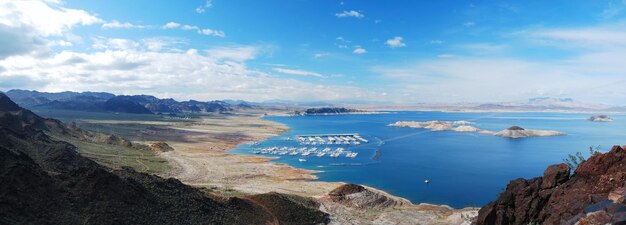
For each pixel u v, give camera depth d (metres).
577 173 47.31
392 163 152.38
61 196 47.69
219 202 65.38
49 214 43.88
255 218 64.19
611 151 44.91
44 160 85.00
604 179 43.38
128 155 129.00
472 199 98.81
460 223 68.94
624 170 42.62
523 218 49.97
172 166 121.25
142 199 54.19
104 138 156.62
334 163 150.12
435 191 106.44
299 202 77.50
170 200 58.50
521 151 192.25
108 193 50.91
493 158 168.38
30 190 45.22
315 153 175.25
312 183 109.19
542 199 49.75
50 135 137.88
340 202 83.81
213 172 117.81
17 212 41.28
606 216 33.72
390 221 73.31
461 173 132.75
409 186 112.00
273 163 144.25
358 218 74.62
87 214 46.62
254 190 93.62
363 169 137.75
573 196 45.06
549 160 163.12
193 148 175.50
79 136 155.62
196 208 59.38
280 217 66.88
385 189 107.81
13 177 44.88
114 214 48.31
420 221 73.44
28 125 121.38
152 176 65.69
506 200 52.53
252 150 181.75
